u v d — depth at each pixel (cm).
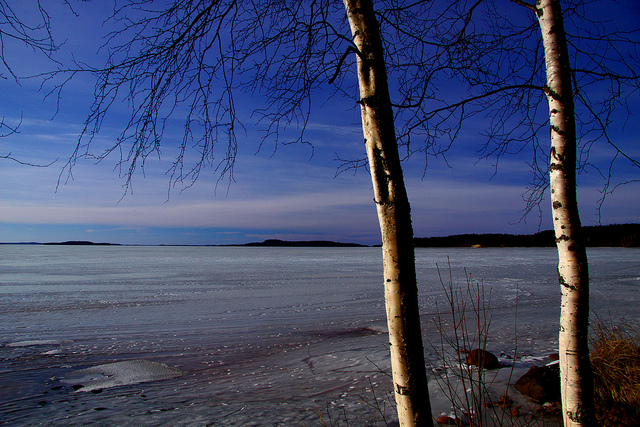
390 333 185
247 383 558
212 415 433
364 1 193
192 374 618
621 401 373
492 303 1384
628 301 1371
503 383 464
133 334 916
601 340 466
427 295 1595
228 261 4978
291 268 3500
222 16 234
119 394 524
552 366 438
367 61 187
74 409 470
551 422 353
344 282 2208
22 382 582
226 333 931
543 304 1355
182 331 951
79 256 6862
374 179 188
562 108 234
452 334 849
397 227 182
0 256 6681
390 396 466
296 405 454
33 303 1391
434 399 425
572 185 233
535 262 4309
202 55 239
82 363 684
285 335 909
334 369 604
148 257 6506
